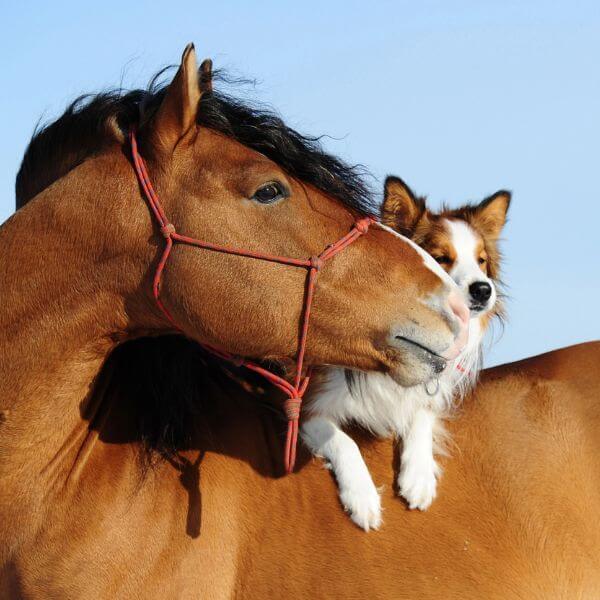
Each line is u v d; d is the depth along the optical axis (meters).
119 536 4.00
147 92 4.14
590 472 4.47
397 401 4.56
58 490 4.02
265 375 4.07
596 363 4.81
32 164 4.38
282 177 3.85
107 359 4.39
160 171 3.86
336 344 3.87
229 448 4.39
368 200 4.08
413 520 4.29
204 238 3.79
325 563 4.16
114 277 3.90
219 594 4.11
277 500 4.31
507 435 4.59
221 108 4.02
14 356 3.92
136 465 4.20
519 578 4.19
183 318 3.90
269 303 3.80
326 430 4.50
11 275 3.93
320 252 3.82
